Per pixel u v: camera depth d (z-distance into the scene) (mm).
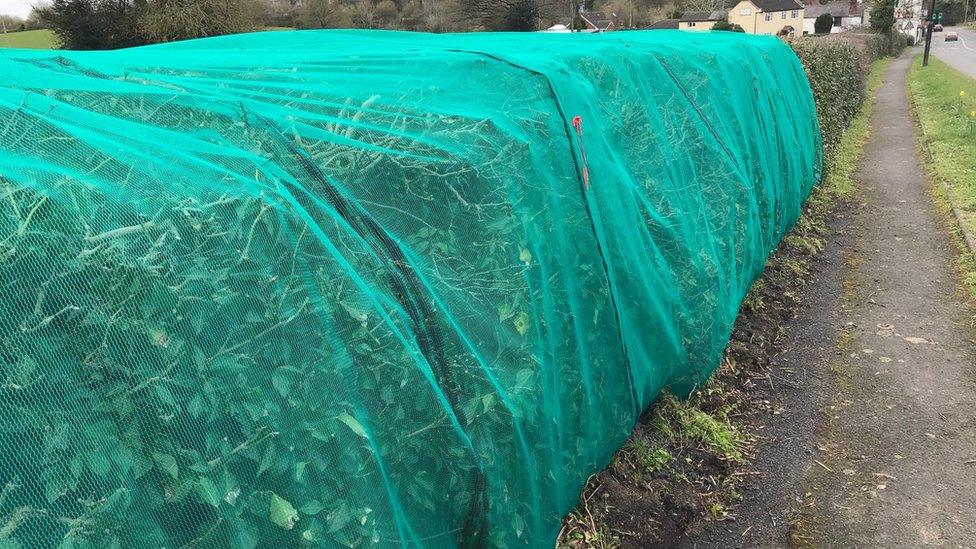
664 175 4035
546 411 2611
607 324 3182
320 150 2148
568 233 3004
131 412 1471
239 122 2068
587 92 3414
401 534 1948
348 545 1763
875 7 50375
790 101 8273
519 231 2646
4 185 1425
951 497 3412
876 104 20641
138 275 1513
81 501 1390
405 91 2746
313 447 1726
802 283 6367
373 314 1926
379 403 1928
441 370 2158
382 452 1929
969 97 17562
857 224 8234
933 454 3758
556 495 2727
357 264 1982
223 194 1718
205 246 1637
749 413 4258
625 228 3420
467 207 2471
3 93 1802
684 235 4043
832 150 12398
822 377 4664
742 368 4738
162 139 1847
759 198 6137
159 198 1622
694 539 3213
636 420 3508
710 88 5309
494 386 2318
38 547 1338
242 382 1627
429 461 2066
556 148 3006
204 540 1551
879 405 4273
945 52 49938
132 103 2043
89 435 1414
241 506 1600
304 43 4379
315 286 1810
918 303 5746
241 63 2902
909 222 8070
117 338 1468
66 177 1526
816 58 12492
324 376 1774
